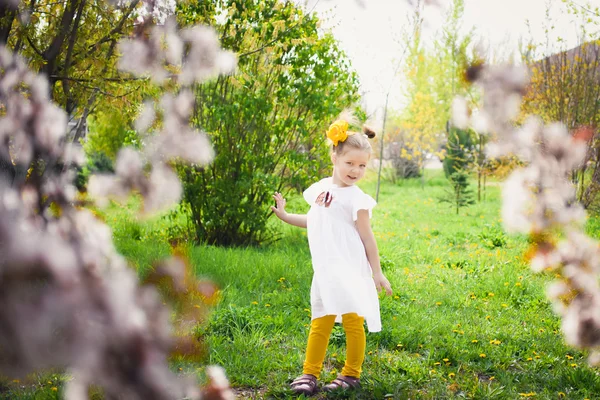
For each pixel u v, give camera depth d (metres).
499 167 13.00
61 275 0.66
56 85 4.72
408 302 4.72
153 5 2.71
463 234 8.89
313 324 3.00
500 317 4.36
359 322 2.94
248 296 4.67
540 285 5.34
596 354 2.53
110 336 0.67
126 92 4.24
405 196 16.72
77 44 4.19
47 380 2.77
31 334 0.62
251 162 7.32
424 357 3.48
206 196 7.36
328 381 3.06
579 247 1.61
